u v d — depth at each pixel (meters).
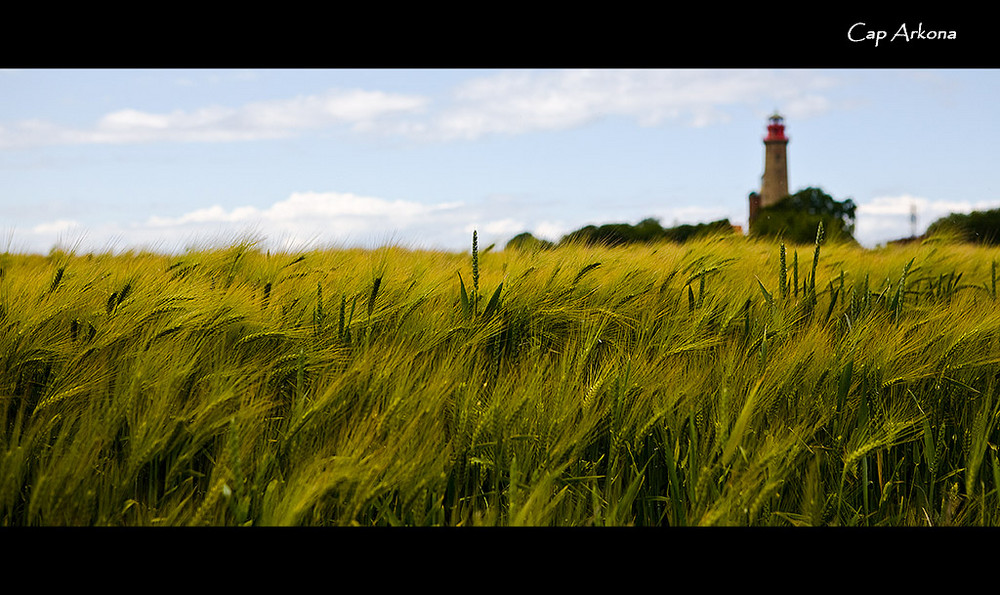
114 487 2.27
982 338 3.39
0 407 2.64
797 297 3.98
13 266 4.80
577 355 3.12
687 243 5.93
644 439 2.76
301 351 2.63
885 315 3.76
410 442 2.40
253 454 2.42
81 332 3.14
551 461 2.46
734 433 2.37
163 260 4.95
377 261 4.41
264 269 4.79
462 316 3.43
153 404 2.48
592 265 4.02
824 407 2.88
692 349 3.20
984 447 2.66
